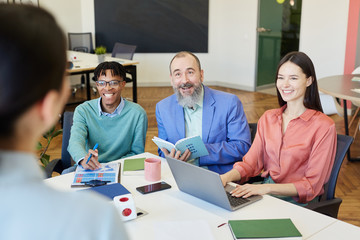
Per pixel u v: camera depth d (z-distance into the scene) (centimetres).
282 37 691
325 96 416
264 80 745
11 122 48
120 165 209
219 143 228
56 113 54
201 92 231
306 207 174
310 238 136
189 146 193
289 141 202
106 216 51
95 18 782
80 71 527
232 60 785
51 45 49
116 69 238
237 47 769
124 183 185
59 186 182
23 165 49
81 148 223
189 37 795
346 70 590
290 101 204
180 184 172
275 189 181
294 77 198
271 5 696
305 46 659
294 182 188
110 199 165
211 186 154
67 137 258
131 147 252
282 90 202
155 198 168
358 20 562
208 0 775
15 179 48
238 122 233
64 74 52
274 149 206
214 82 823
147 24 787
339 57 616
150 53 803
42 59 48
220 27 790
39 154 425
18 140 49
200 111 234
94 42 794
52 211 48
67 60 53
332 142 193
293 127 202
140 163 209
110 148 248
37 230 47
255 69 750
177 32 792
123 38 794
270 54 720
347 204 311
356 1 558
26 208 47
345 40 604
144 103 670
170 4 777
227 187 179
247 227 138
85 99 682
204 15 782
